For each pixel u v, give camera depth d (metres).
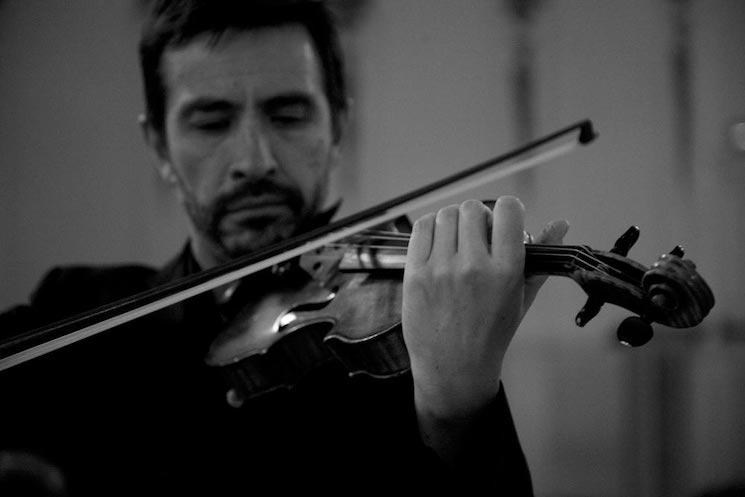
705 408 4.11
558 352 4.22
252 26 2.01
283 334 1.43
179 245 4.14
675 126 4.34
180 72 2.05
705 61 4.37
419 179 4.24
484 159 4.28
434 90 4.27
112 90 4.16
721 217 4.31
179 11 2.04
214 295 1.84
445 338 1.10
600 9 4.35
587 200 4.29
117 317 1.54
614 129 4.34
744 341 4.19
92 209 4.16
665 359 4.14
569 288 4.25
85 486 1.76
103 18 4.15
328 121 2.08
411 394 1.40
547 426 4.18
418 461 1.19
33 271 4.12
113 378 1.82
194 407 1.75
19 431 1.82
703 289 0.95
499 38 4.30
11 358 1.51
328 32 2.11
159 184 4.13
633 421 4.12
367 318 1.29
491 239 1.10
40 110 4.15
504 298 1.09
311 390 1.58
